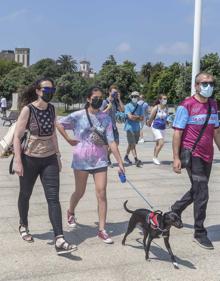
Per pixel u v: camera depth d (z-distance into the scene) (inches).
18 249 208.8
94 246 214.7
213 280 180.4
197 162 217.5
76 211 271.6
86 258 199.6
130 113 446.0
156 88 2967.5
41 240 221.1
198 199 217.5
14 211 271.1
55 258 198.8
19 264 191.6
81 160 222.7
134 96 444.5
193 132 217.2
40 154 206.4
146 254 196.5
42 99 204.4
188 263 196.7
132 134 448.8
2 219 254.4
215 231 242.4
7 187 339.3
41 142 206.1
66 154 530.6
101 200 221.3
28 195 216.1
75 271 185.6
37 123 203.5
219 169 443.2
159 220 189.6
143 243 209.0
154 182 367.9
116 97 394.9
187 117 217.0
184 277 182.2
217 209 285.9
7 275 180.4
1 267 188.1
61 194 318.3
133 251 209.2
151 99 3043.8
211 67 1614.2
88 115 221.3
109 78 2516.0
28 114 203.3
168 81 2802.7
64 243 196.2
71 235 229.8
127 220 256.5
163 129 466.6
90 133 220.4
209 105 218.5
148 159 505.4
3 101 1515.7
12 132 216.8
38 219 255.0
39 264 191.9
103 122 221.6
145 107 537.0
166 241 191.2
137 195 319.6
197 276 183.6
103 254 204.8
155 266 192.4
